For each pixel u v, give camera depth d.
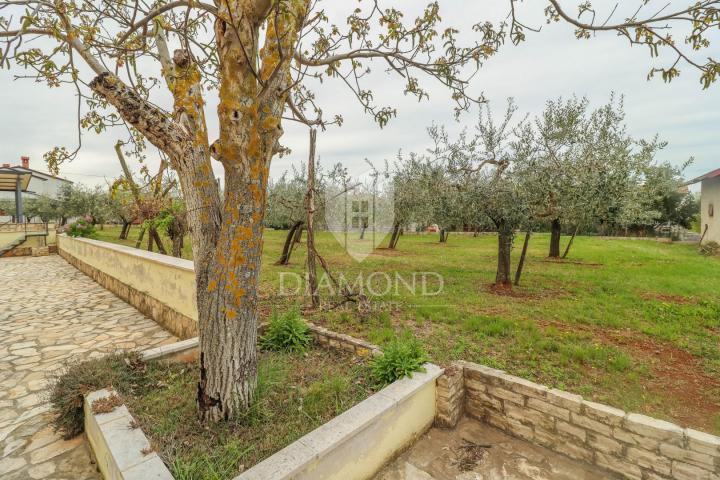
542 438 2.39
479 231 6.66
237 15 1.74
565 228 11.64
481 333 3.80
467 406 2.80
